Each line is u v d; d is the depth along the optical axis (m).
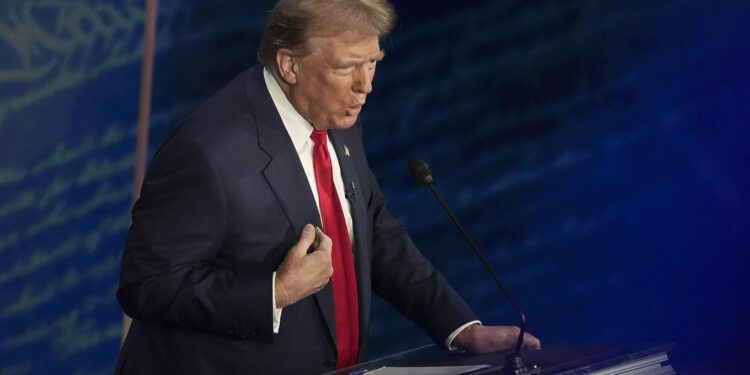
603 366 6.24
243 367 7.32
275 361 7.38
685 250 14.70
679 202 14.72
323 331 7.63
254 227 7.42
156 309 7.09
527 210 15.36
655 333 14.85
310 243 7.26
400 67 15.39
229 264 7.43
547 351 7.07
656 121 14.75
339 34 7.27
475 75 15.35
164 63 14.30
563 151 15.18
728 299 14.52
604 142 15.02
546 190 15.29
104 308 13.84
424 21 15.30
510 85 15.29
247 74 7.96
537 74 15.18
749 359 14.39
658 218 14.84
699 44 14.45
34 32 13.32
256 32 14.70
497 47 15.28
